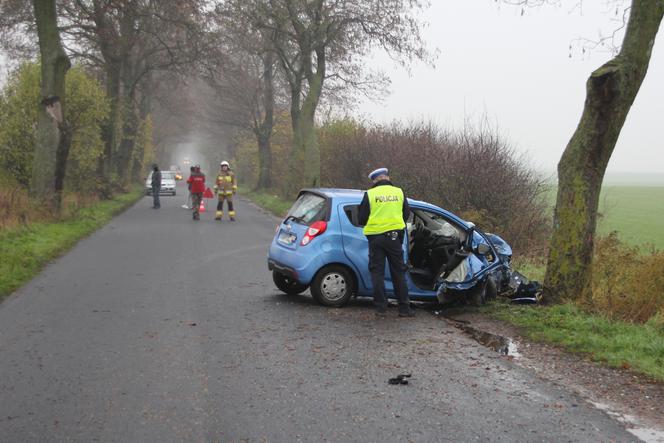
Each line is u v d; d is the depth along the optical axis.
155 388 5.07
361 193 8.86
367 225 8.04
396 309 8.58
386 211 7.98
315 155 26.11
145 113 52.78
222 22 27.64
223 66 32.81
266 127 42.69
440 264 8.70
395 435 4.25
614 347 6.41
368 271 8.45
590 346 6.54
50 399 4.77
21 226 14.47
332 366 5.79
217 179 22.58
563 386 5.39
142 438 4.11
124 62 33.38
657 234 27.66
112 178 32.25
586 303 7.91
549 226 15.39
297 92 31.42
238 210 28.64
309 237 8.40
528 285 9.06
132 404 4.71
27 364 5.62
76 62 29.86
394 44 25.64
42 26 18.48
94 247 14.15
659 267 7.98
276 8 26.53
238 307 8.33
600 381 5.54
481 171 15.08
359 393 5.07
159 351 6.14
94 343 6.37
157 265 11.77
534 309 8.02
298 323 7.50
